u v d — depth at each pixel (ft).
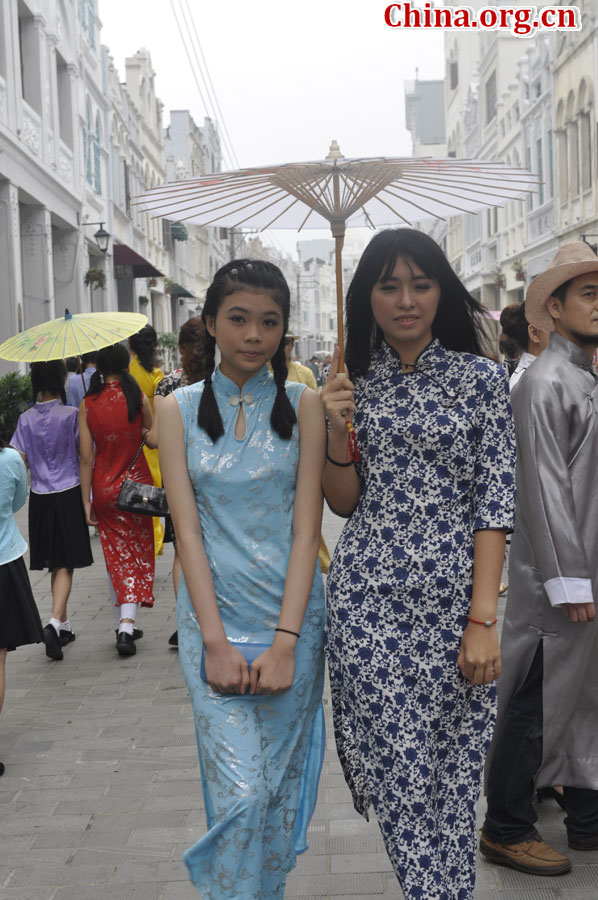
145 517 21.93
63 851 12.53
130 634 21.35
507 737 11.59
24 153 59.67
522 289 110.73
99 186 90.12
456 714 9.30
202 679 8.89
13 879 11.85
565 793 12.03
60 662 21.18
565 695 11.31
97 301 92.07
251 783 8.46
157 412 9.16
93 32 89.15
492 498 8.98
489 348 9.55
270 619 8.96
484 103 131.95
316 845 12.42
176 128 168.96
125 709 17.98
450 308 9.32
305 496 9.04
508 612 11.87
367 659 9.09
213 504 8.96
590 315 11.34
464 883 9.33
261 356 8.89
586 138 83.30
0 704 16.03
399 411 9.13
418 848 9.00
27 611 15.94
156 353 26.63
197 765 15.28
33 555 21.94
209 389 9.03
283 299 8.91
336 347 9.31
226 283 8.84
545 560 11.07
